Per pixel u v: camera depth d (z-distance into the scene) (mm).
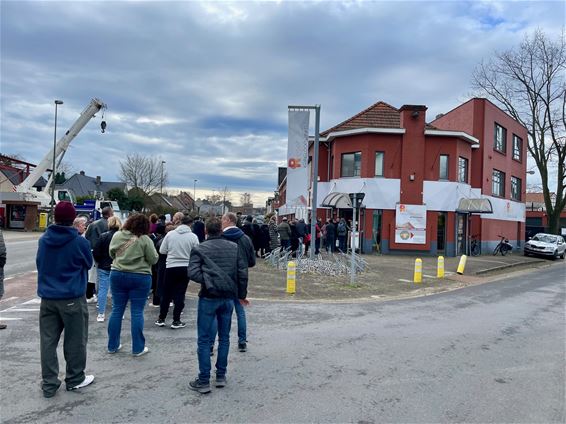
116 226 7008
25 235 30203
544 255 27094
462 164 24125
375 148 22422
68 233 4309
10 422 3676
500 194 29984
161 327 6898
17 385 4469
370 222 22281
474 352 6035
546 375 5156
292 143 15578
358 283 12328
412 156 22344
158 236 8258
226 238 5465
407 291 11688
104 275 7051
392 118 24516
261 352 5773
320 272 13578
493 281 14602
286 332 6836
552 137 34125
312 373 5023
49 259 4246
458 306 9625
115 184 78312
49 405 4023
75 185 70188
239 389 4500
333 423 3793
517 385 4809
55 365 4273
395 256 21578
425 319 8133
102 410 3941
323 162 25344
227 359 5035
